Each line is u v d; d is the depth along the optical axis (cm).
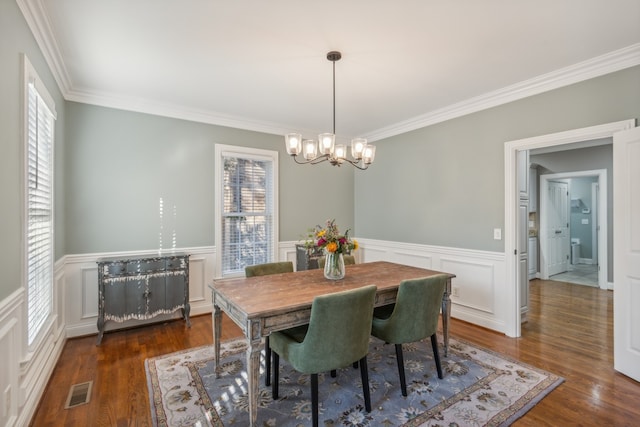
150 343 308
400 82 305
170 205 372
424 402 210
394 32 221
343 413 199
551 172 595
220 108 377
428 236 409
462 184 368
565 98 284
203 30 218
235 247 421
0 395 156
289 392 223
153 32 220
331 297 179
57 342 274
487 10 197
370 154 266
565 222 671
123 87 314
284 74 287
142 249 356
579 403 208
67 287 316
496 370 252
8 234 168
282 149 455
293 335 214
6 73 164
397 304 221
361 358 201
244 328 187
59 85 284
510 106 323
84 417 195
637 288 234
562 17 204
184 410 202
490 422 189
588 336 323
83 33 220
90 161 328
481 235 350
